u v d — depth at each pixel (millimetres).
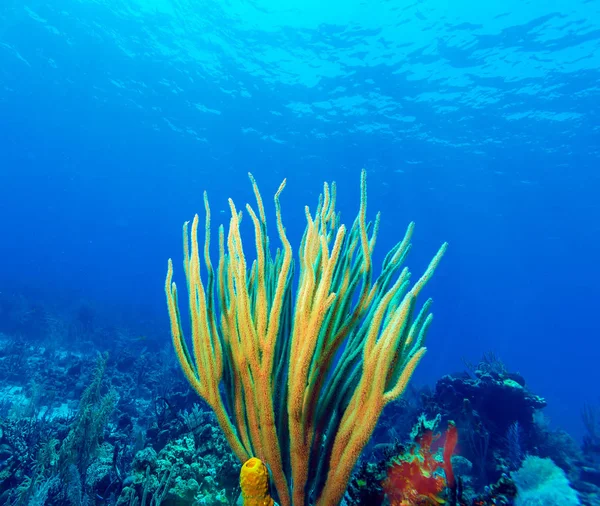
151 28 24672
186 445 4586
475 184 35719
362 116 28891
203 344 2117
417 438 2396
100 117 37562
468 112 25906
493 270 72500
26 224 113562
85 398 7727
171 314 2213
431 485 2139
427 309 2500
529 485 3496
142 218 80688
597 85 21547
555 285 75938
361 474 2479
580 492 6648
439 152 31172
